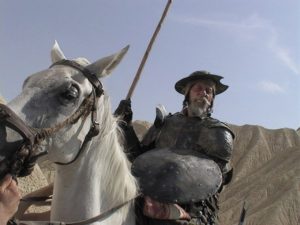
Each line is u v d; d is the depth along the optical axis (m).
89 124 2.10
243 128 61.41
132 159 2.66
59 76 2.04
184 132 2.63
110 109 2.23
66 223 2.09
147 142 2.77
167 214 2.30
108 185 2.22
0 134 1.81
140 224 2.35
